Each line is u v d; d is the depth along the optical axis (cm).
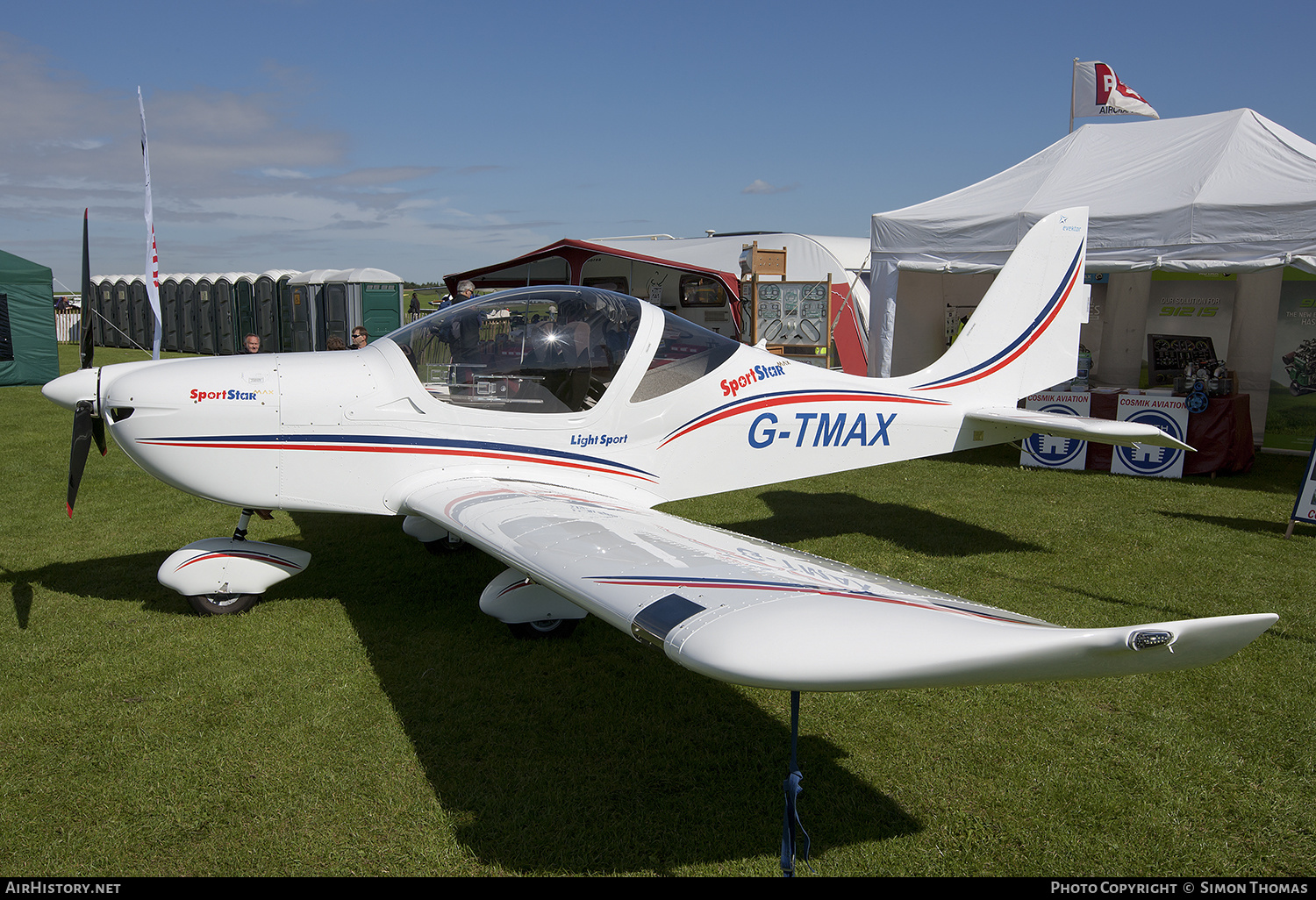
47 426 991
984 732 293
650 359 419
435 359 395
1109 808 249
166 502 634
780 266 1338
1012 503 634
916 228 859
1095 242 737
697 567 245
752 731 296
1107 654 158
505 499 346
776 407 452
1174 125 845
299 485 387
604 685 330
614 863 227
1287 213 637
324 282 1797
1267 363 864
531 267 1357
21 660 345
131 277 2375
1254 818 244
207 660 348
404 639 374
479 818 244
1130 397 735
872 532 549
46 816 242
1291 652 354
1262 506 613
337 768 268
